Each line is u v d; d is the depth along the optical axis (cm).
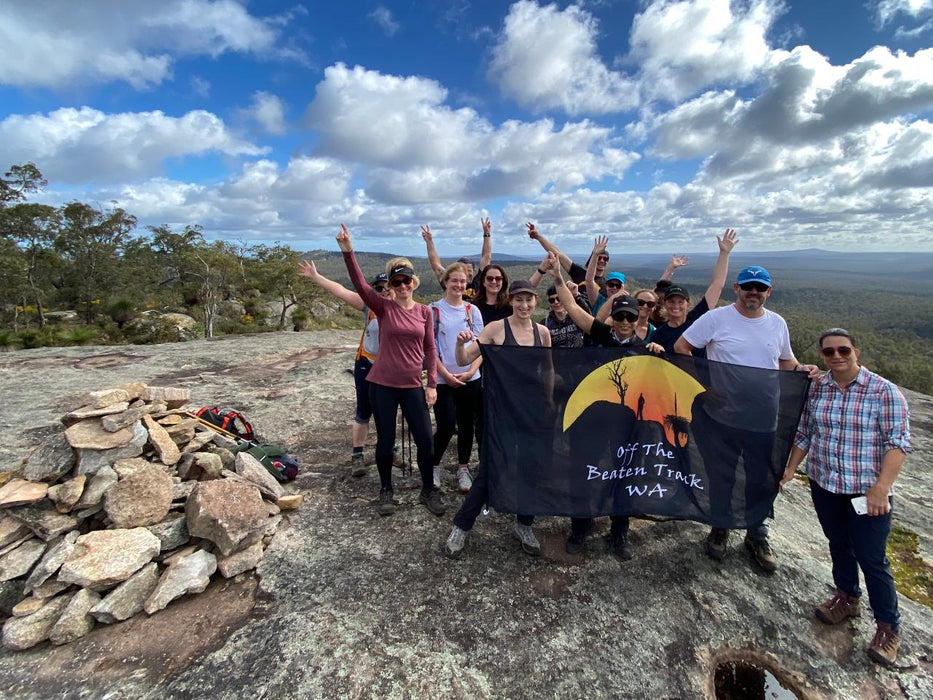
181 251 4997
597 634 257
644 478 310
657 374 313
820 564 329
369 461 449
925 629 279
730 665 248
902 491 491
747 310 315
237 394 652
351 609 265
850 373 258
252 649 237
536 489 303
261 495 344
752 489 311
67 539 272
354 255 325
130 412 327
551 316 470
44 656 232
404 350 331
